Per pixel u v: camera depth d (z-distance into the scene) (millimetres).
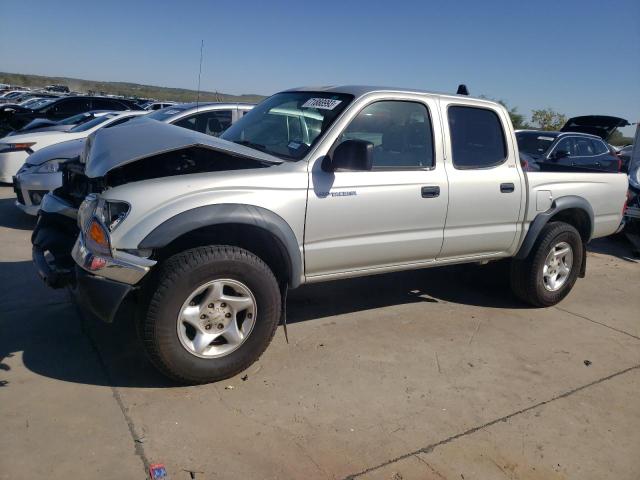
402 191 4152
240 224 3496
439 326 4809
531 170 5371
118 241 3232
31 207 7199
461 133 4613
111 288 3248
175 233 3256
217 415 3250
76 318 4422
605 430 3404
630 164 8414
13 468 2682
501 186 4738
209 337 3492
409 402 3549
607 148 12602
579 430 3383
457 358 4219
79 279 3320
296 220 3711
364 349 4250
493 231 4793
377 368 3963
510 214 4859
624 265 7559
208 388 3545
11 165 9477
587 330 4980
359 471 2863
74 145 7492
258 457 2912
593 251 8336
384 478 2824
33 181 7113
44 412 3148
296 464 2881
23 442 2875
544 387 3875
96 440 2939
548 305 5430
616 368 4250
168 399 3379
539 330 4895
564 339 4738
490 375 3990
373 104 4133
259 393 3523
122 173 3492
